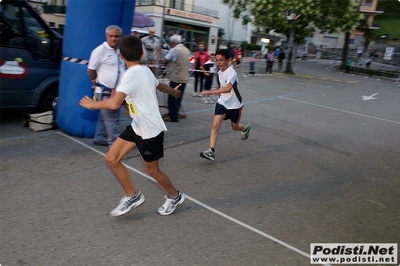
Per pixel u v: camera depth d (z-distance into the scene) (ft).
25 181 13.74
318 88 50.37
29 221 11.07
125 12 17.58
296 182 15.44
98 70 16.67
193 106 30.73
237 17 71.92
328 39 170.50
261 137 22.18
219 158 17.84
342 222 12.19
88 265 9.15
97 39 17.49
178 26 99.25
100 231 10.73
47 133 19.53
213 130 16.67
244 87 44.75
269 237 10.93
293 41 70.38
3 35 18.66
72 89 18.34
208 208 12.56
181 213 12.09
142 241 10.33
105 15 17.19
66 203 12.30
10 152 16.46
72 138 18.93
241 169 16.55
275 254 10.08
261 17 63.62
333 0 61.36
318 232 11.43
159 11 92.22
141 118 10.37
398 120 31.58
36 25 19.76
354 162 18.75
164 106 25.17
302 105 34.94
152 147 10.59
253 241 10.66
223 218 11.92
